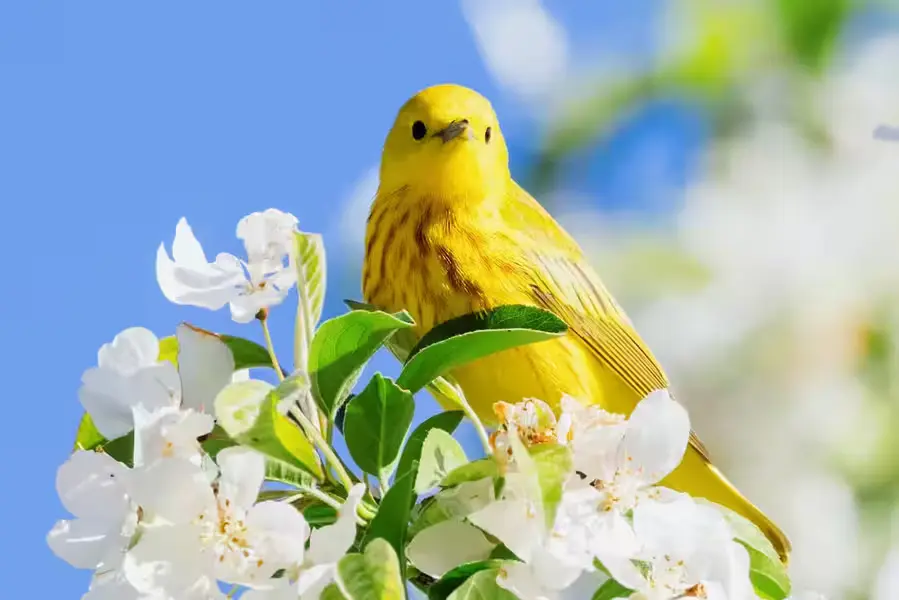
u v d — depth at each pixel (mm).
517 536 5809
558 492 5625
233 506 5680
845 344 13555
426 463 6148
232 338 6723
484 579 5988
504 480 5855
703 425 13562
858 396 13445
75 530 5848
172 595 5586
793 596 6492
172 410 5824
